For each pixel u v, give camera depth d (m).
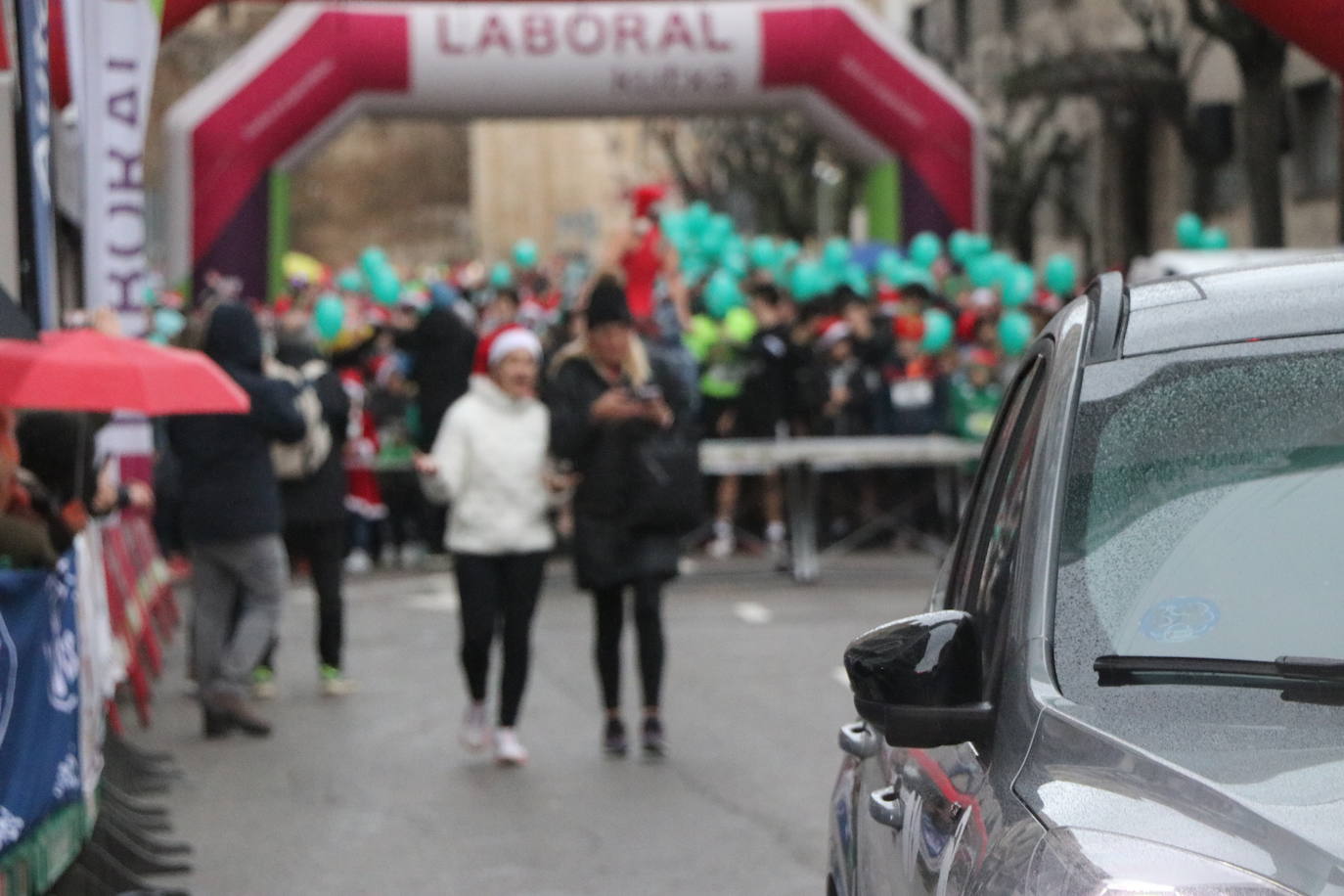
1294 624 4.13
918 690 4.24
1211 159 47.03
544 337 28.80
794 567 24.44
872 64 32.12
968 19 64.00
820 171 67.94
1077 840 3.59
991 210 56.50
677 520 13.73
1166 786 3.66
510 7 31.69
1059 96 44.56
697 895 10.20
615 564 13.71
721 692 16.53
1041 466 4.61
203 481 14.94
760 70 31.80
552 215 86.81
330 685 17.00
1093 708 4.03
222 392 10.85
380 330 26.06
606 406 13.52
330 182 94.50
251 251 31.27
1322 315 4.73
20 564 9.00
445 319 23.73
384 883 10.60
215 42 75.62
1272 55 34.50
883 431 26.48
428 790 13.01
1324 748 3.73
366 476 26.69
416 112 32.03
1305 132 46.62
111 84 16.14
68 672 9.55
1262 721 3.87
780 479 26.36
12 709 8.18
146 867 10.87
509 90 31.66
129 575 16.98
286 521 16.72
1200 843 3.48
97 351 10.73
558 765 13.78
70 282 17.97
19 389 9.88
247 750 14.59
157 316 29.42
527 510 13.77
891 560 26.28
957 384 26.36
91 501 12.00
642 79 31.69
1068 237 56.62
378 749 14.52
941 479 26.59
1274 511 4.36
